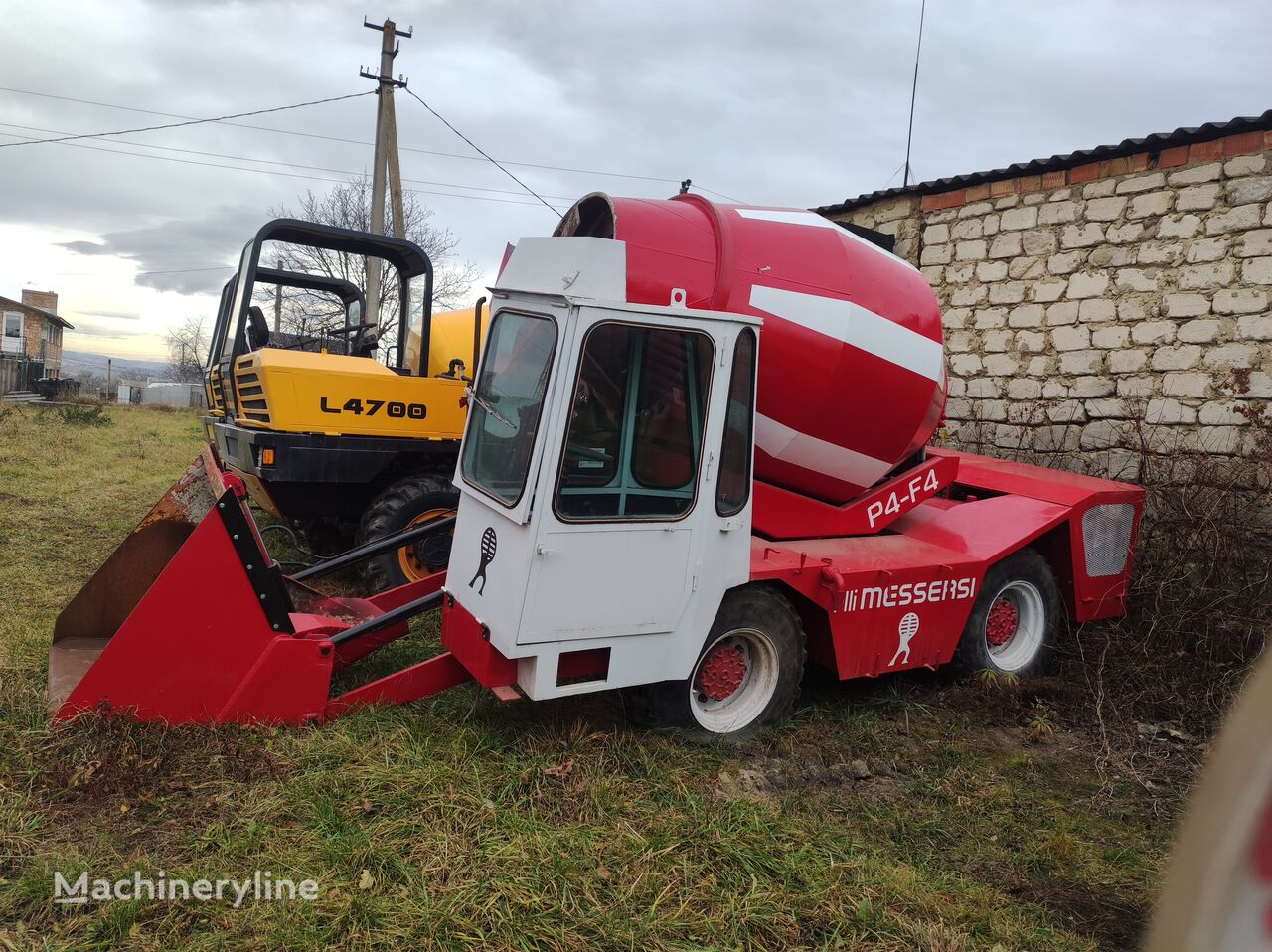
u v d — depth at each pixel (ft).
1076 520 17.22
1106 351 23.00
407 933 8.20
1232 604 17.39
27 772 10.23
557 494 10.83
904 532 16.67
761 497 14.78
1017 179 25.02
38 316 156.25
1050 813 12.19
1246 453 20.11
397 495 18.92
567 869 9.34
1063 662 17.40
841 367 14.10
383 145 58.29
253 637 11.68
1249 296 20.16
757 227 14.20
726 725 13.29
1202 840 2.54
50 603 17.38
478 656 11.68
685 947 8.39
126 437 51.80
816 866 9.90
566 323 10.74
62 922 8.12
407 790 10.53
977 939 9.10
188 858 9.20
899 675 16.76
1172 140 21.26
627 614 11.53
